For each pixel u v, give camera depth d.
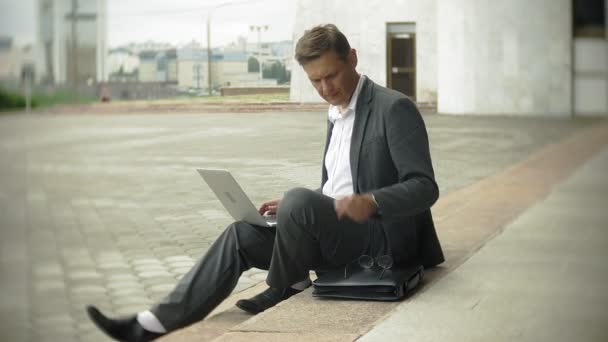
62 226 4.86
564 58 7.47
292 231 3.00
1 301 4.19
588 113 8.02
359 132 3.12
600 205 5.36
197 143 4.51
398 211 2.85
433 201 2.96
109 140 4.57
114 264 4.15
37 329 3.92
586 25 7.48
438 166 6.17
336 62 3.07
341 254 3.14
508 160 7.32
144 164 4.65
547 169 7.21
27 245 4.88
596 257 3.77
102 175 4.80
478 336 2.58
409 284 3.13
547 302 2.96
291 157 4.24
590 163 7.52
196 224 4.64
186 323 2.94
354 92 3.15
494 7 6.62
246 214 3.06
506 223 4.79
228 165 4.29
